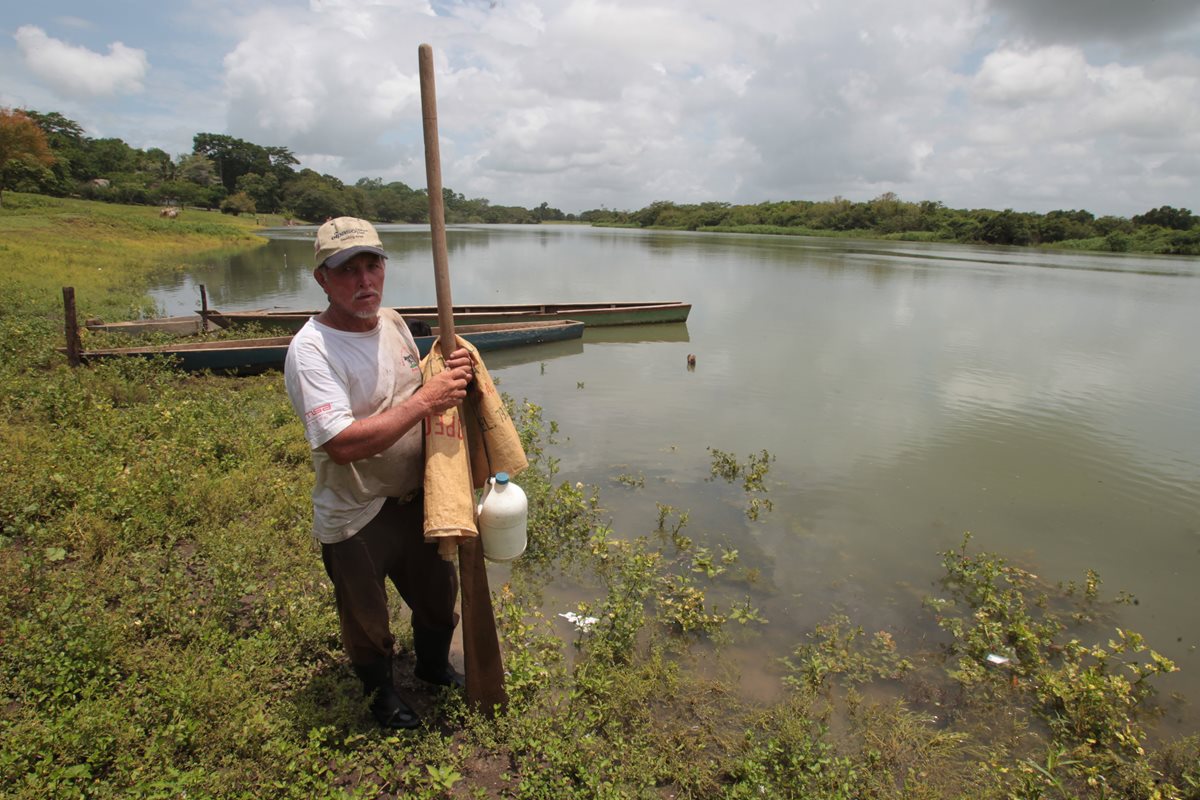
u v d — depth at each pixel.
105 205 73.38
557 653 4.30
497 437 3.24
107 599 4.22
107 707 3.15
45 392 7.81
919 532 6.63
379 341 2.92
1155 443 9.33
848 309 21.58
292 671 3.63
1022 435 9.56
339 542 2.96
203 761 2.97
